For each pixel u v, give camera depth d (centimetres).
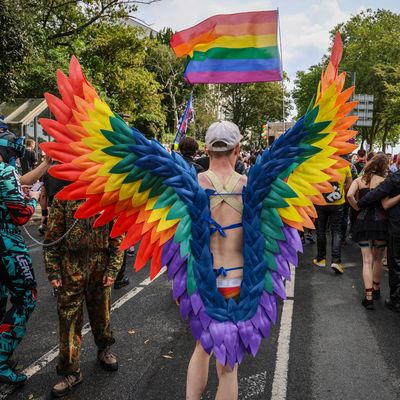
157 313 474
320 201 242
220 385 236
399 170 464
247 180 237
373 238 493
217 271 232
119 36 2136
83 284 307
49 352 373
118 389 313
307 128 233
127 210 238
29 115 1442
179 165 236
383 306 506
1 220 297
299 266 697
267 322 234
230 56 355
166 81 4250
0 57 1191
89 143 224
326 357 369
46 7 1764
